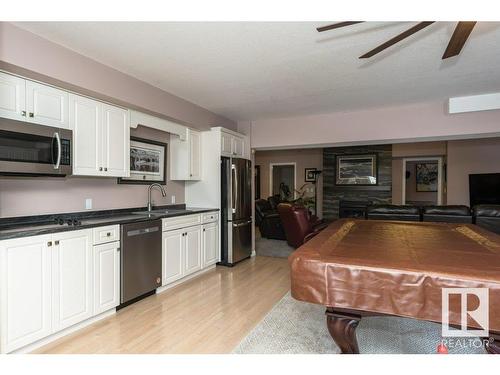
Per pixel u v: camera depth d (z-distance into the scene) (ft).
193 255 12.19
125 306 9.22
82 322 7.80
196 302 9.65
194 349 6.75
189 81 10.50
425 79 10.32
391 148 23.86
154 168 12.56
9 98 6.72
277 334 7.48
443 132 12.89
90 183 9.70
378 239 7.22
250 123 16.85
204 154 14.34
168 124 12.05
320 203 28.48
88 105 8.61
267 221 21.71
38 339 6.66
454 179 21.58
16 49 6.86
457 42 5.52
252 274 12.92
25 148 6.84
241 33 7.26
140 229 9.51
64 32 7.17
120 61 8.84
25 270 6.40
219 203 14.08
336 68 9.37
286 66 9.25
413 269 4.62
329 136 15.15
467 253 5.71
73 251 7.45
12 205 7.59
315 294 5.11
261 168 31.42
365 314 5.24
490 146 20.65
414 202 31.07
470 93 11.79
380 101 12.90
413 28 5.19
